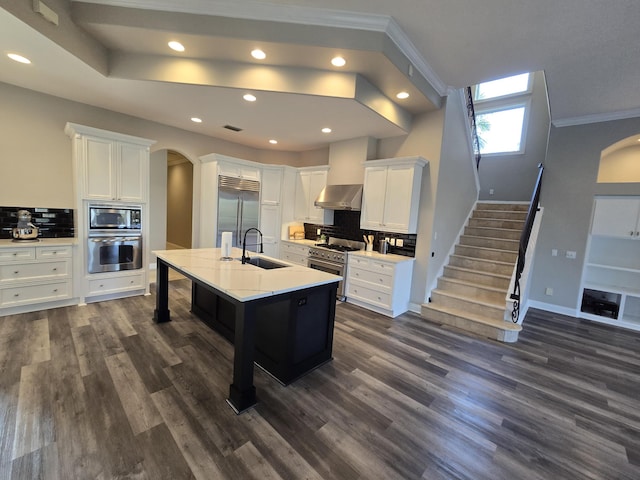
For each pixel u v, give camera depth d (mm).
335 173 5367
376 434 1919
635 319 4367
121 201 4008
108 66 3156
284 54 2930
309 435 1870
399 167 4297
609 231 4391
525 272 4188
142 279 4348
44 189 3863
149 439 1749
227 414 2008
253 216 5660
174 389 2236
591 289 4707
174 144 5090
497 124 7344
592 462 1800
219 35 2701
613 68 3141
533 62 3199
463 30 2748
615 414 2281
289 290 2236
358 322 3895
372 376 2615
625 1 2221
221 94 3436
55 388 2156
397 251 4660
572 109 4254
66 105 3930
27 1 2281
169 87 3342
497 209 5898
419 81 3525
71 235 4090
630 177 4801
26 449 1620
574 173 4645
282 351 2430
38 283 3502
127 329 3209
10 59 2830
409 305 4492
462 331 3785
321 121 4188
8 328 3051
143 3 2648
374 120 3955
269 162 6453
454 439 1921
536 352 3311
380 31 2699
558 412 2271
